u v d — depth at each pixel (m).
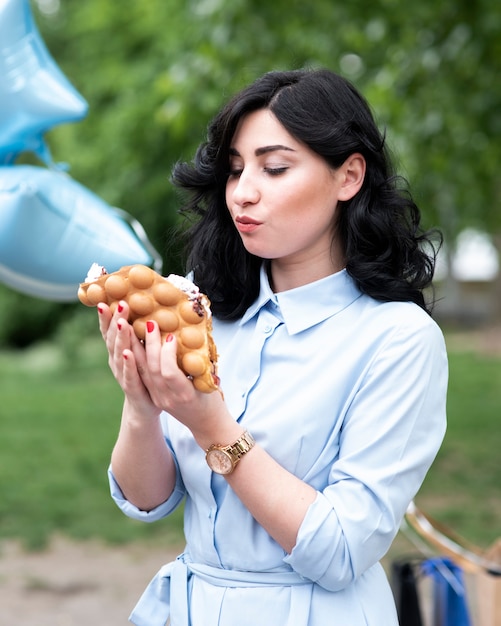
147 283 1.38
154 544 5.39
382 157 1.62
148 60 10.24
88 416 9.52
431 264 1.66
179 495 1.74
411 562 2.81
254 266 1.71
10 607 4.40
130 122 9.60
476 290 25.83
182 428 1.64
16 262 2.20
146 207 12.22
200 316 1.39
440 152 6.33
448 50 5.84
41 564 5.05
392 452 1.47
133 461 1.61
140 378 1.45
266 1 5.74
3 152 2.42
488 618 2.65
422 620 2.75
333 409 1.52
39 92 2.35
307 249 1.62
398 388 1.50
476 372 12.66
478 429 8.53
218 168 1.64
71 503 6.21
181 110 5.70
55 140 12.92
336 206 1.62
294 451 1.51
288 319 1.58
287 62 5.76
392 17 5.84
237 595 1.54
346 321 1.58
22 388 11.66
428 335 1.53
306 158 1.52
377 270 1.57
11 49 2.34
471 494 6.28
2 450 7.91
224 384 1.62
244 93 1.54
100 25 11.81
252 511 1.45
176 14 7.79
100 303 1.41
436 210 6.90
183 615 1.61
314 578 1.46
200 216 1.81
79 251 2.17
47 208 2.16
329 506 1.43
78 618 4.27
